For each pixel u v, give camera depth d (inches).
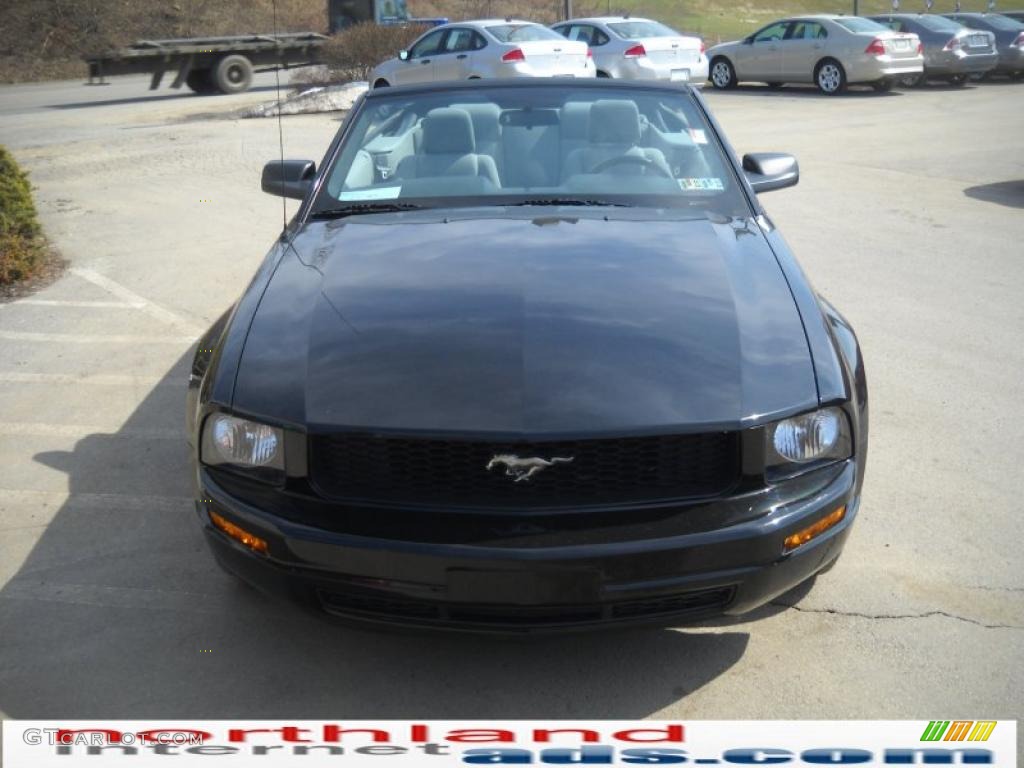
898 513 142.3
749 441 95.0
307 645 115.5
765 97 719.1
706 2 2529.5
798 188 389.7
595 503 93.7
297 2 1699.1
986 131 529.7
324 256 125.6
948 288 254.2
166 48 841.5
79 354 215.9
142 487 154.7
